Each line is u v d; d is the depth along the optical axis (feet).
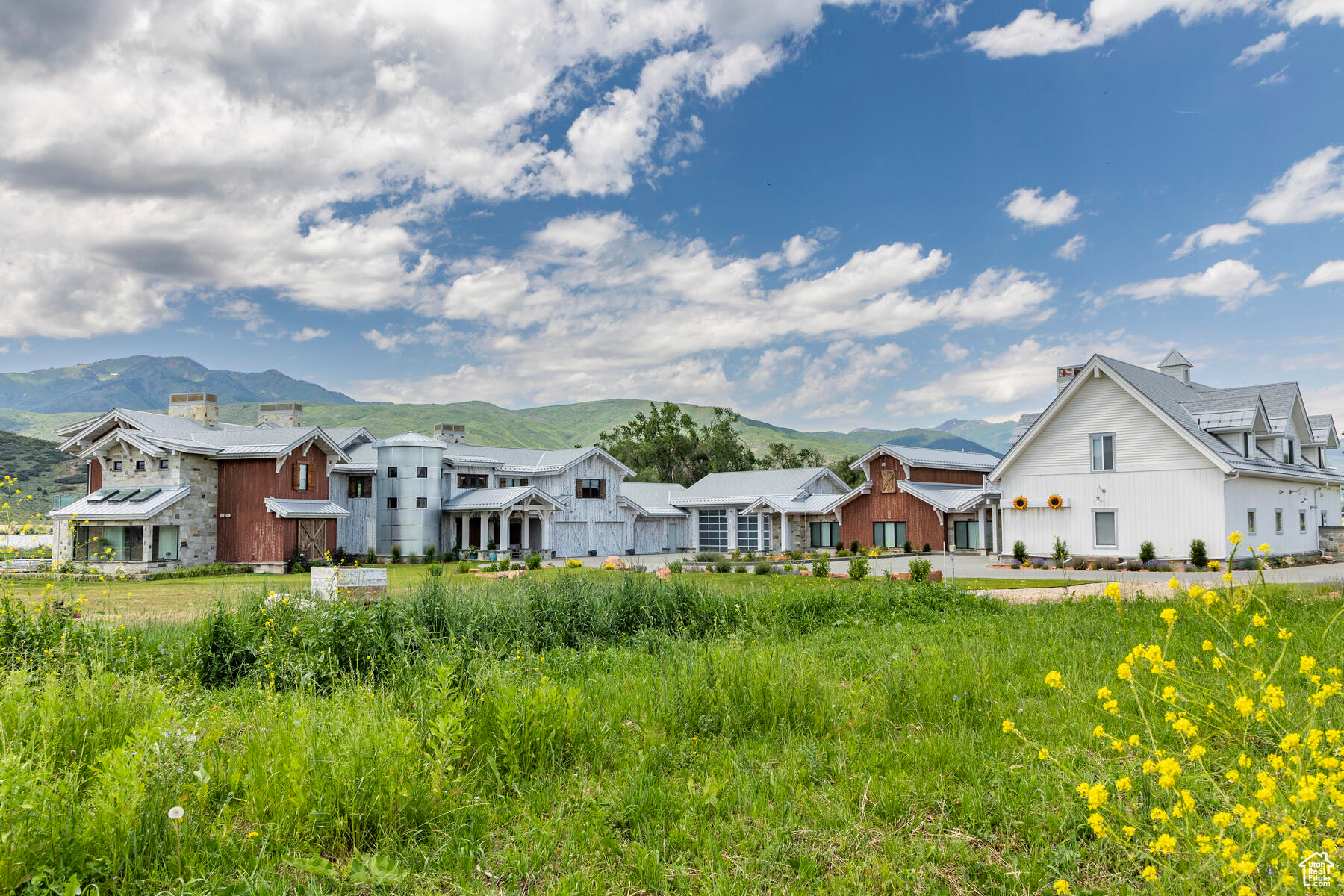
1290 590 42.45
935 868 13.01
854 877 12.65
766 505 146.82
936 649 28.25
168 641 31.71
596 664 31.42
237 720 21.24
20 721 16.12
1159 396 94.27
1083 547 96.84
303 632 29.04
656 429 267.39
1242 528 89.45
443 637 32.14
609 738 19.39
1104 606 42.39
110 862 12.04
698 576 82.53
